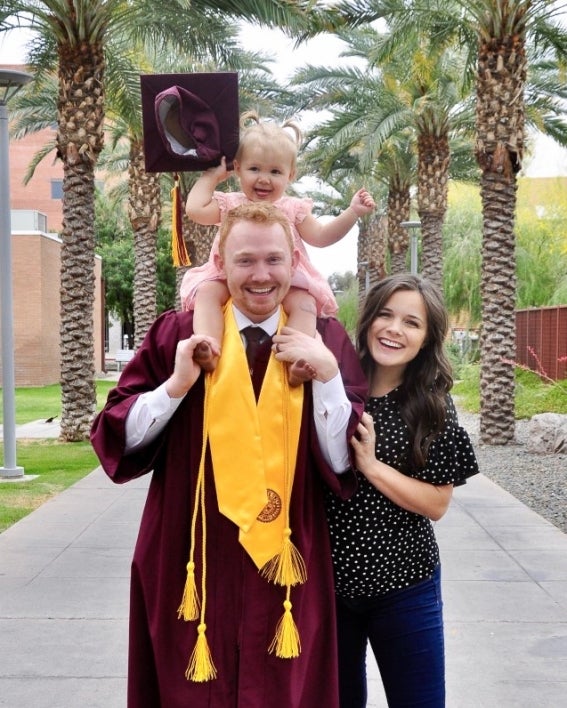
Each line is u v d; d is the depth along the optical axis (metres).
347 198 31.77
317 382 2.41
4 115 10.07
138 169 21.55
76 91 12.53
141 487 9.59
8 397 10.36
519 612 5.33
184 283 2.69
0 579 6.01
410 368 2.75
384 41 14.50
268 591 2.39
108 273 47.53
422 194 20.69
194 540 2.39
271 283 2.36
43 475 10.49
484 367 13.36
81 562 6.44
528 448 12.84
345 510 2.65
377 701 4.12
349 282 47.03
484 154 12.97
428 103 18.73
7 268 10.24
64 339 13.25
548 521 7.99
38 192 57.34
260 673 2.36
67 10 12.07
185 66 17.16
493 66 12.77
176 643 2.39
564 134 18.41
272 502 2.38
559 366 20.11
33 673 4.38
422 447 2.61
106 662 4.52
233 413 2.37
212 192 2.82
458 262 29.64
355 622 2.77
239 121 2.84
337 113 20.09
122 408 2.39
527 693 4.17
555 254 28.88
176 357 2.34
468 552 6.78
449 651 4.69
